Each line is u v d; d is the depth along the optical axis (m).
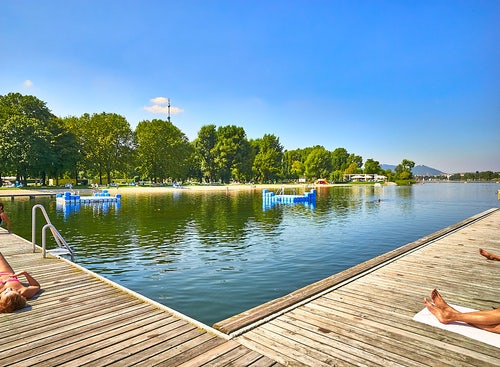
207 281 8.87
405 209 29.52
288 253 12.19
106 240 14.73
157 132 75.50
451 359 3.49
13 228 17.86
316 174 113.69
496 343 3.81
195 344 3.83
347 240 14.79
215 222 20.72
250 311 4.66
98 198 35.91
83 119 67.81
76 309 4.97
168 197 44.56
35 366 3.38
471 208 30.61
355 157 154.75
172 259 11.27
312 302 5.16
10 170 51.50
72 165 59.75
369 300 5.24
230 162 87.88
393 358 3.51
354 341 3.89
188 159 88.38
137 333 4.13
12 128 50.00
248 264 10.62
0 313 4.80
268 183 105.12
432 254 8.59
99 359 3.51
